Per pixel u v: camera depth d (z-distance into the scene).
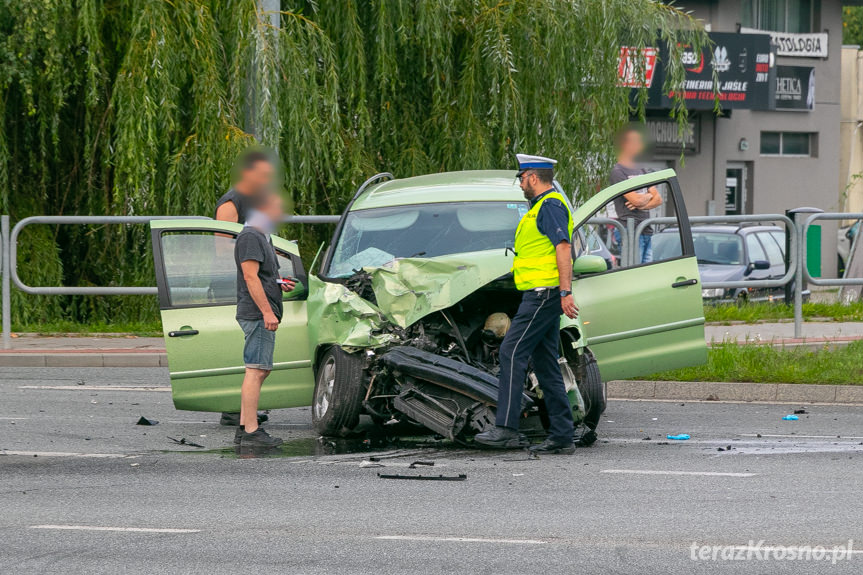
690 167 94.56
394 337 23.97
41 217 38.72
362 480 20.67
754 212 97.88
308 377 25.70
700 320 26.20
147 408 29.44
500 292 25.58
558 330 23.05
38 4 41.03
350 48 46.03
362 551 15.89
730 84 90.94
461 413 22.97
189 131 44.72
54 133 44.56
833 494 19.36
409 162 47.41
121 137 42.03
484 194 28.02
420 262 24.33
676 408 29.91
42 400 30.39
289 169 44.09
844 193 99.12
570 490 19.73
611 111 47.88
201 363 25.39
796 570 14.98
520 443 23.95
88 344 39.44
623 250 38.88
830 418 28.16
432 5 46.22
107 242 45.91
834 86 100.38
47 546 16.20
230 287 25.94
